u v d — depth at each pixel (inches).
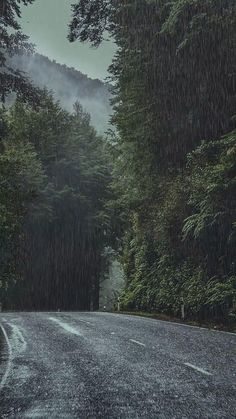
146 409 260.4
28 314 1244.5
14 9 715.4
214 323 772.0
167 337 585.0
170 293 1034.1
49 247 2347.4
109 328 731.4
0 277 802.8
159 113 1083.3
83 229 2426.2
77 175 2407.7
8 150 960.3
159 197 1171.9
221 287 771.4
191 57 918.4
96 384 326.3
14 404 282.5
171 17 856.3
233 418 239.3
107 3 959.6
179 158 1135.6
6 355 481.4
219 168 790.5
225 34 826.2
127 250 1606.8
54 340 592.4
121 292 1583.4
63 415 253.6
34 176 1909.4
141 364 395.9
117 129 1222.9
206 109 975.6
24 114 2164.1
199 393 291.6
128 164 1294.3
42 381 343.9
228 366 373.7
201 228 792.3
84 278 2454.5
